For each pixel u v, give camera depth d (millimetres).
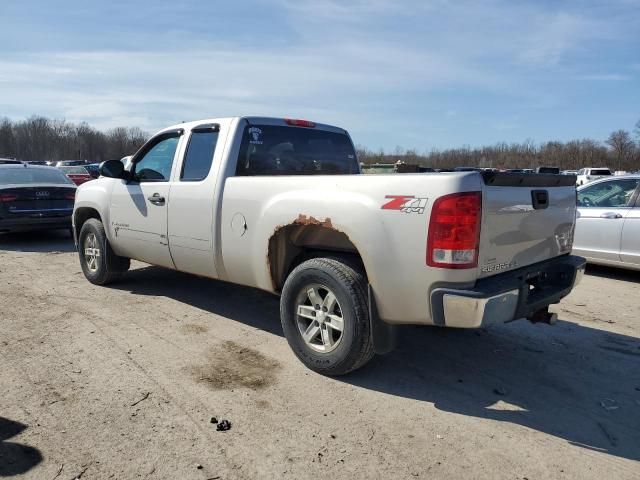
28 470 2725
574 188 4371
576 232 7914
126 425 3182
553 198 3961
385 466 2824
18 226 9727
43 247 9875
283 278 4348
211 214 4645
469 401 3605
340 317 3803
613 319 5559
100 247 6309
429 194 3242
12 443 2973
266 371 4008
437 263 3217
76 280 6867
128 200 5684
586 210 7828
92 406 3412
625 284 7234
